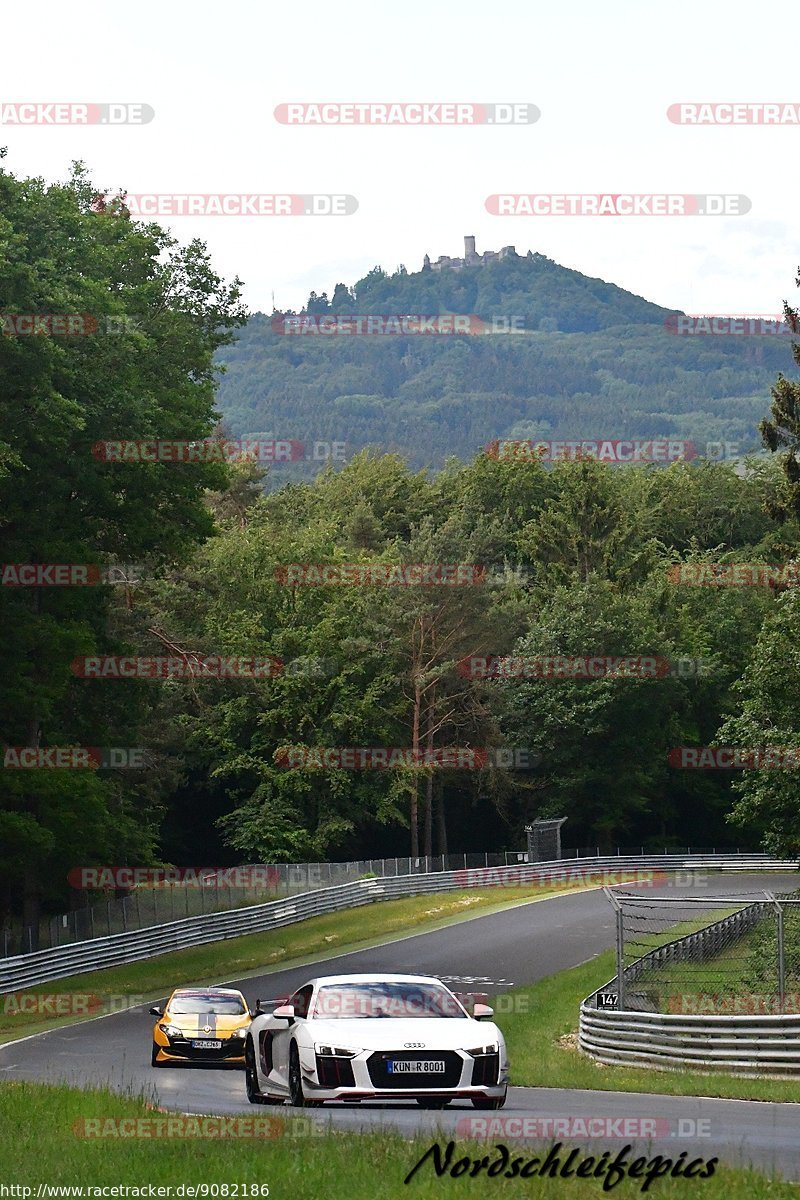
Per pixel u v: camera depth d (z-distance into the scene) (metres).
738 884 102.88
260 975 59.81
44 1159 17.03
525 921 78.62
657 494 167.75
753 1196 13.70
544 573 136.12
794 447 68.19
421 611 112.38
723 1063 30.98
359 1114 20.59
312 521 148.00
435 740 118.88
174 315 63.50
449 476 179.88
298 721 109.12
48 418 50.81
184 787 113.69
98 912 60.91
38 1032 43.66
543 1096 25.84
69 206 54.50
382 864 93.44
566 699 120.44
